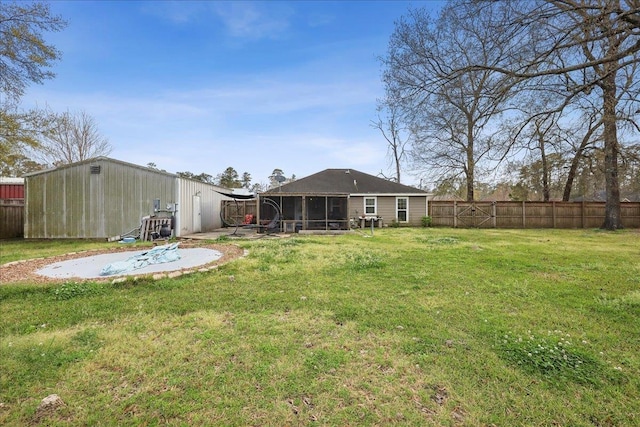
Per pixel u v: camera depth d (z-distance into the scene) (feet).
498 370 8.38
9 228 45.65
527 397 7.30
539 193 79.87
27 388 7.75
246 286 16.74
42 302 14.46
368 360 9.01
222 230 54.60
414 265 21.63
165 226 40.29
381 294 15.21
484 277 18.35
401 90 27.55
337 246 31.24
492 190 80.23
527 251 28.09
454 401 7.20
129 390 7.69
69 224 41.98
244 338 10.44
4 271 19.98
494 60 23.13
